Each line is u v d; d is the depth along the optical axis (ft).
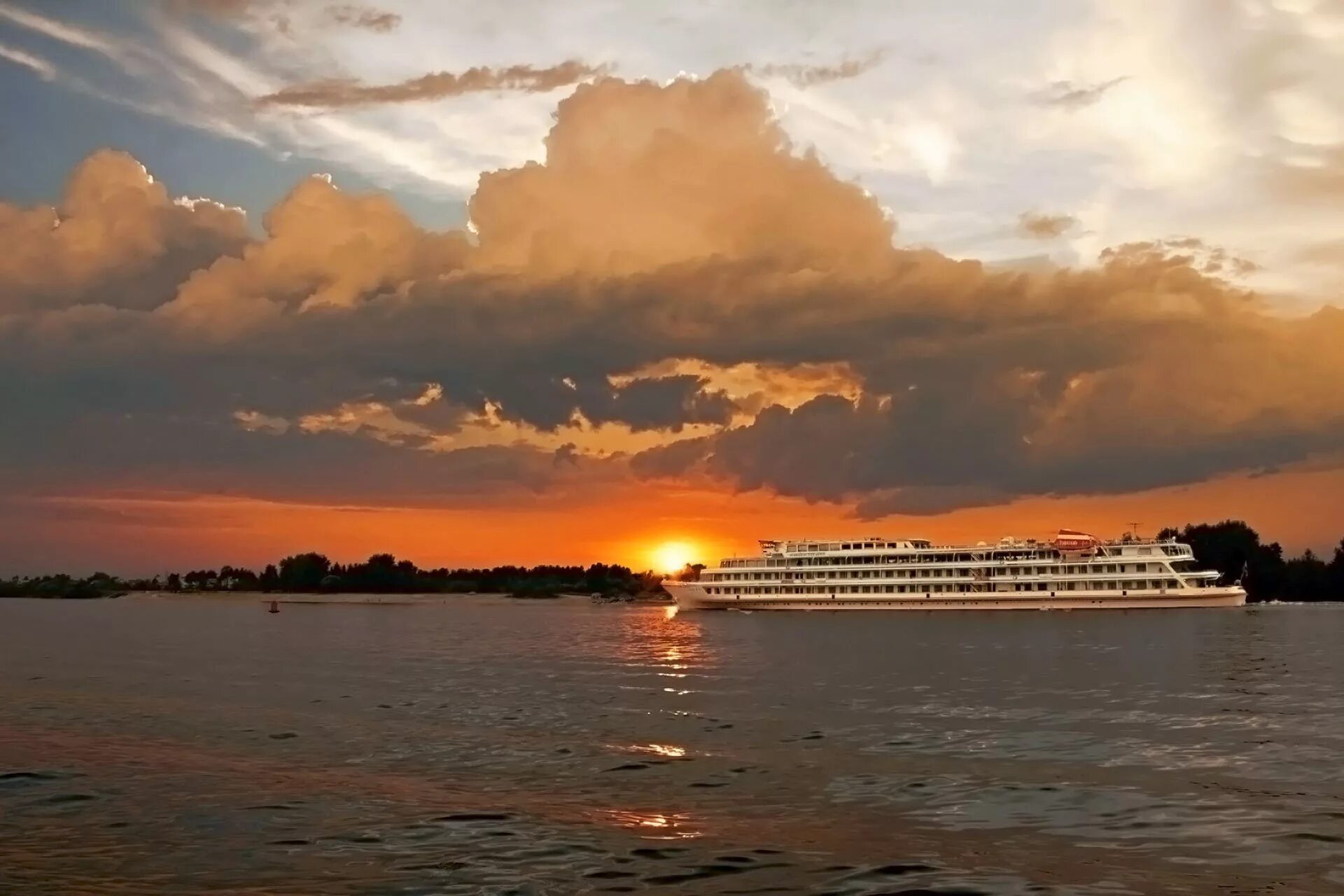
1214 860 101.91
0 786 137.08
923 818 119.03
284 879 95.35
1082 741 175.83
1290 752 163.32
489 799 128.77
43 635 593.01
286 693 259.80
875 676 311.88
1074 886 93.50
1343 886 93.66
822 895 90.58
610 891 91.45
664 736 182.70
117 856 103.19
